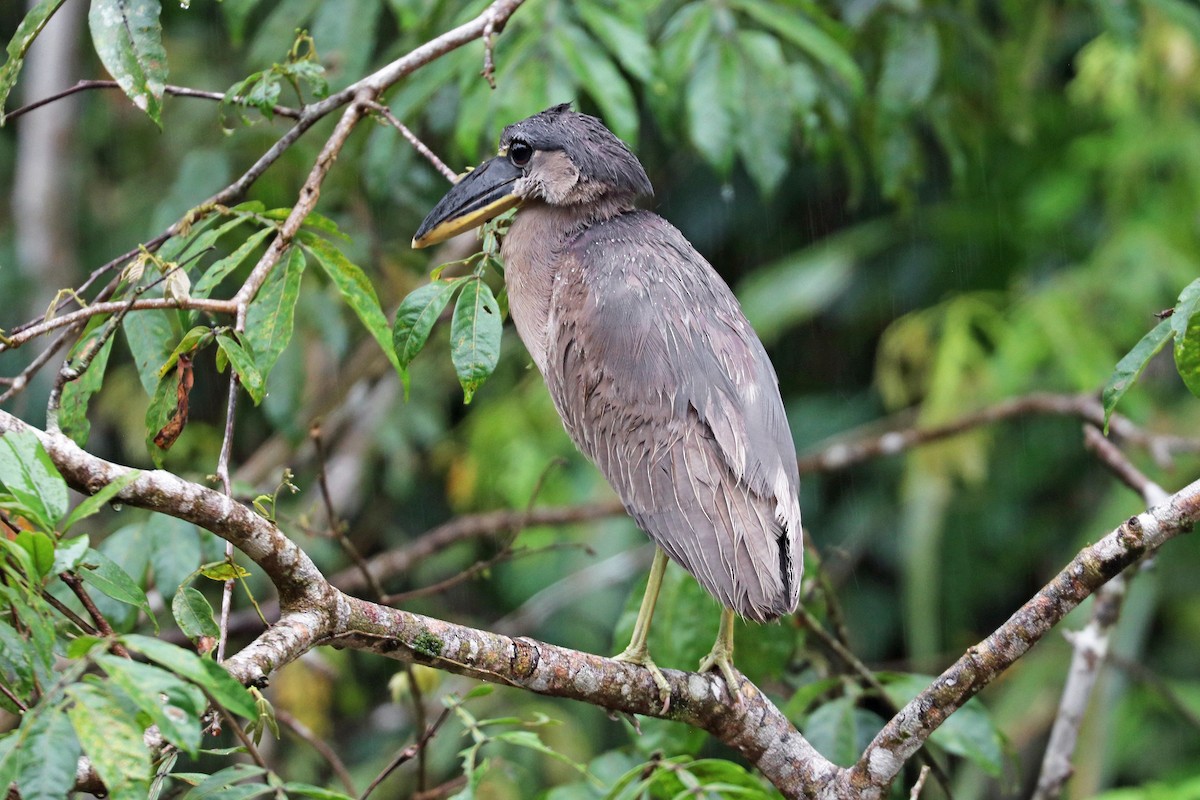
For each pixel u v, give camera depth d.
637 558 12.12
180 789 6.34
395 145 9.59
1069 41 14.83
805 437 14.49
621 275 7.07
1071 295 13.60
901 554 13.92
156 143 13.48
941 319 13.69
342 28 9.16
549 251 7.41
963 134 10.75
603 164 7.43
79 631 5.62
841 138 10.09
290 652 4.86
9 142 14.54
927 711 5.59
